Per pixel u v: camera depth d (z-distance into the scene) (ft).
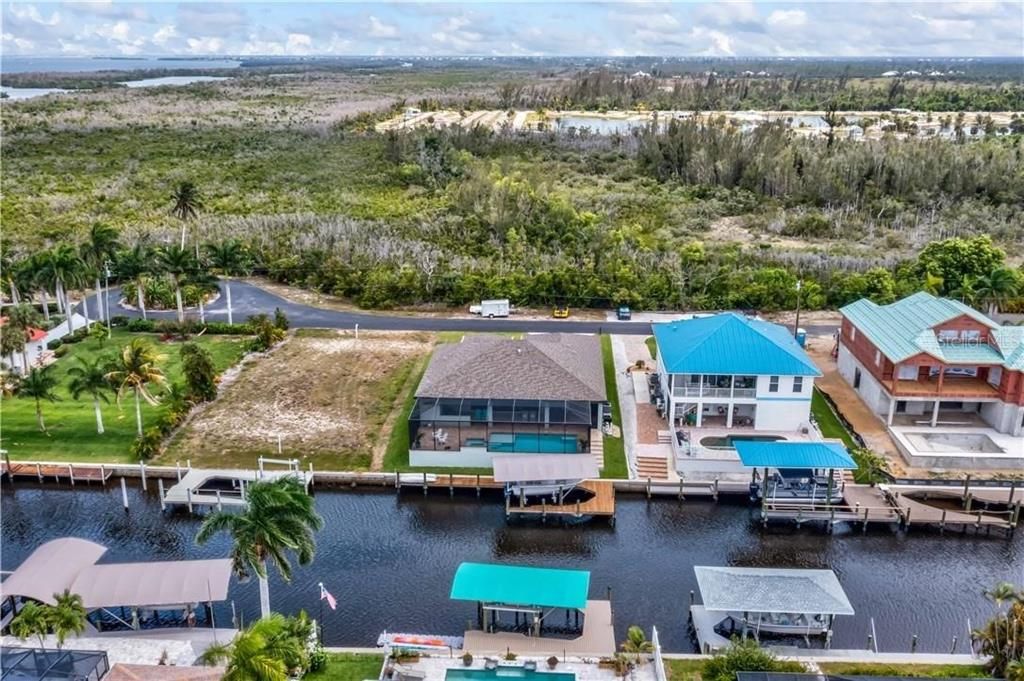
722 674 129.70
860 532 180.24
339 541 177.88
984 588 160.86
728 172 506.07
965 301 287.48
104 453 208.95
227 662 128.06
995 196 456.04
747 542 177.06
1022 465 197.47
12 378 221.66
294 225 400.06
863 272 328.49
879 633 147.64
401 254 348.59
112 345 279.28
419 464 203.82
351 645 145.28
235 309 318.24
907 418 220.43
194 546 176.04
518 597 142.51
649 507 189.98
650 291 314.96
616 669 134.92
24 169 529.86
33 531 181.98
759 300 309.63
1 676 125.39
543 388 202.39
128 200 463.01
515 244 363.56
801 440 208.33
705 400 212.64
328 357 269.03
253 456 207.10
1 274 301.02
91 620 147.33
